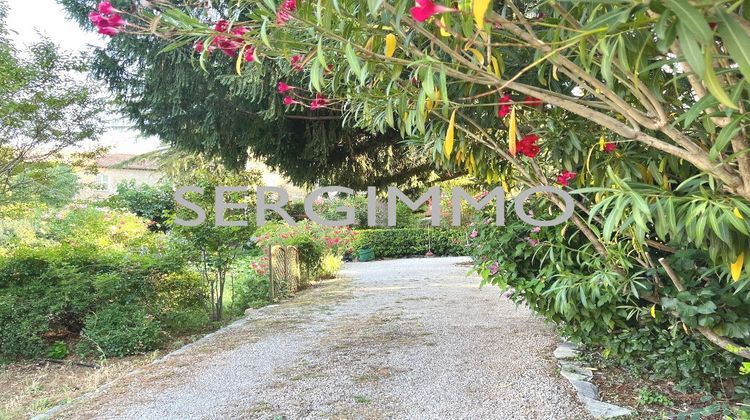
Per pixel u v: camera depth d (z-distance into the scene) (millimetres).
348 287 8438
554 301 2904
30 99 5156
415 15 978
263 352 4129
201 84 4219
